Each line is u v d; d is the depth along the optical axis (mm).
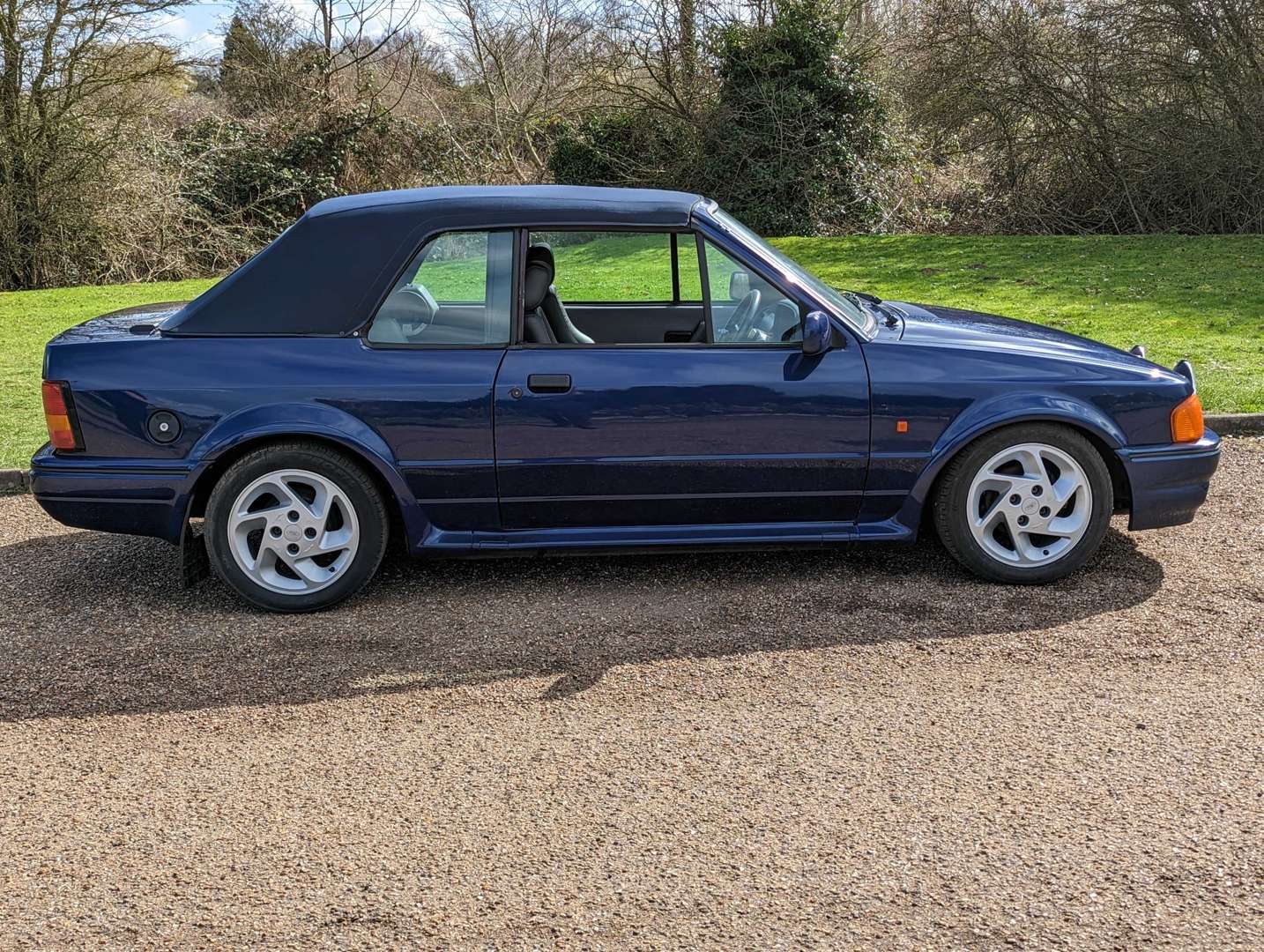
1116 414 4699
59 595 4957
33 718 3811
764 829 3066
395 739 3623
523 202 4742
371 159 23406
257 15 24547
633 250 4754
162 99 19359
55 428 4590
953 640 4250
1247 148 17172
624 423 4582
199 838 3092
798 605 4625
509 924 2695
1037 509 4730
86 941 2674
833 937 2619
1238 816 3066
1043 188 19359
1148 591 4680
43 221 18359
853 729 3600
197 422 4520
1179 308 11352
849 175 21219
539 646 4293
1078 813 3104
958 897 2754
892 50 20766
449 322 4621
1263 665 3980
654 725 3670
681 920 2691
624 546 4754
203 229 20578
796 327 4684
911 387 4621
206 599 4875
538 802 3229
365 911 2762
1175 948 2557
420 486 4605
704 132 22000
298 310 4613
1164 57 17562
